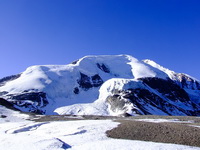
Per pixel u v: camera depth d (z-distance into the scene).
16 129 30.23
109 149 17.81
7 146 21.17
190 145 20.27
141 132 24.03
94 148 18.38
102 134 23.95
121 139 22.03
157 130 24.50
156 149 17.70
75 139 22.23
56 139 21.59
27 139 23.16
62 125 30.23
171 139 21.72
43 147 19.22
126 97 136.25
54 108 153.12
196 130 24.19
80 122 32.31
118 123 29.41
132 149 17.62
